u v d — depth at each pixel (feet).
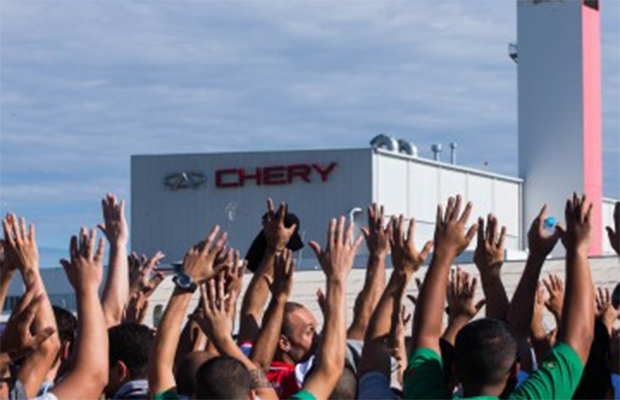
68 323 38.37
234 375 31.65
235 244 315.17
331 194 304.50
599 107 330.13
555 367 32.01
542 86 329.31
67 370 34.91
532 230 36.83
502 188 326.03
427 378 33.50
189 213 319.88
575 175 326.24
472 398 32.17
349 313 108.68
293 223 42.63
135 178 322.55
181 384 34.27
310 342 41.16
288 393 40.47
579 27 326.03
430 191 308.40
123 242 40.50
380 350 35.42
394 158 303.07
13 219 32.27
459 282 38.83
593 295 32.48
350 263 34.19
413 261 36.01
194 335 40.98
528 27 330.75
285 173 310.04
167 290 89.76
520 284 36.99
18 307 30.32
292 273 37.40
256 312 42.39
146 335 36.83
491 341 32.07
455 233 34.14
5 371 31.22
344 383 36.63
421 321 33.96
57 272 195.21
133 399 36.01
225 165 316.81
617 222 34.14
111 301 39.88
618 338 36.29
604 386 35.65
